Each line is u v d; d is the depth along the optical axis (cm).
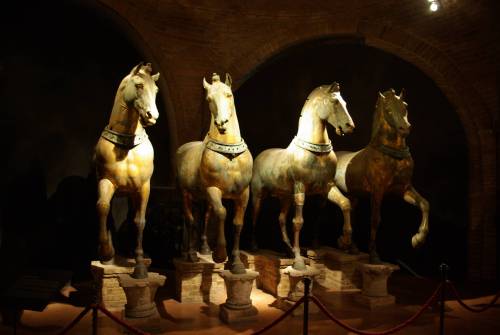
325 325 552
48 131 837
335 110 595
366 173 676
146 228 839
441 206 939
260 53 870
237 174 569
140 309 522
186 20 834
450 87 845
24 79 817
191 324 545
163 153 929
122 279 525
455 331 541
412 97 965
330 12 871
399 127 634
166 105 885
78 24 856
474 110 830
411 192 677
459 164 925
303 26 875
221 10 846
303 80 1003
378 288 647
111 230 812
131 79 529
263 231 969
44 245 787
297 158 618
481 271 828
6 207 791
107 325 525
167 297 656
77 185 816
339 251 743
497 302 680
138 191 559
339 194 719
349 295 691
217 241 559
